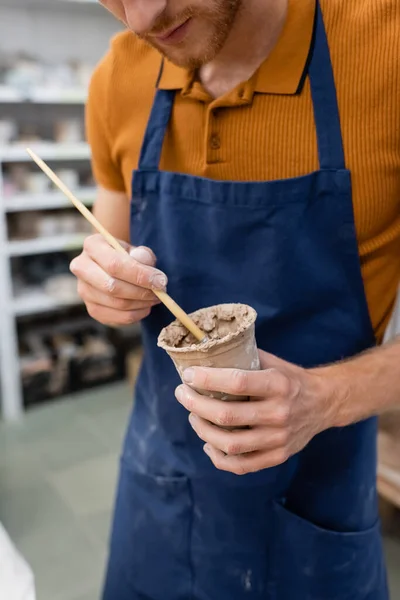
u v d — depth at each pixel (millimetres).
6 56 2984
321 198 920
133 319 998
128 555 1218
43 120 3301
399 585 1931
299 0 945
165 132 1043
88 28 3344
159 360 1097
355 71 904
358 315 979
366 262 977
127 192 1206
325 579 1041
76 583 1950
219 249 988
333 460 1045
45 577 1975
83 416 3039
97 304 1017
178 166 1049
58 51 3277
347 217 920
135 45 1116
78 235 3129
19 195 2930
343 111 909
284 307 976
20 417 3029
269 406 719
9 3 2988
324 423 820
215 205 965
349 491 1061
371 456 1102
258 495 1046
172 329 829
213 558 1103
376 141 900
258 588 1095
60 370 3203
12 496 2387
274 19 936
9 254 2939
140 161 1052
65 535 2178
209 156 988
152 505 1159
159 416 1116
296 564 1047
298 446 784
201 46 854
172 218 1016
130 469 1203
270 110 940
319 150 912
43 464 2615
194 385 701
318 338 990
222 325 844
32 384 3115
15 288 3174
